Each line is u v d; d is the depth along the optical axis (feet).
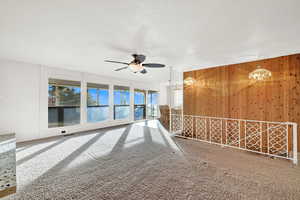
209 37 7.02
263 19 5.43
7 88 10.99
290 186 5.80
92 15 5.24
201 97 13.65
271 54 9.41
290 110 9.47
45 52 9.27
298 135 9.21
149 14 5.18
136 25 5.94
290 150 9.43
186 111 14.70
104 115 18.17
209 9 4.85
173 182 6.09
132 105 22.12
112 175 6.64
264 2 4.48
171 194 5.31
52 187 5.73
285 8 4.75
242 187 5.74
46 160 8.21
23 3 4.53
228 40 7.32
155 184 5.95
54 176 6.53
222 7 4.74
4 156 6.46
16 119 11.41
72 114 14.96
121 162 8.05
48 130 13.14
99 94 17.58
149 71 15.46
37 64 12.42
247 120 10.23
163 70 14.76
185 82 13.48
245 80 11.27
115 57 10.30
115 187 5.74
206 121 13.25
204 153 9.50
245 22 5.66
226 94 12.17
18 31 6.45
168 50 8.76
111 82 18.98
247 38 7.09
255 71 9.59
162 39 7.23
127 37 7.05
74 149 10.05
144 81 23.99
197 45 8.02
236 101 11.66
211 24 5.84
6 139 9.59
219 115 12.50
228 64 11.99
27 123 11.95
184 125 14.87
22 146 10.53
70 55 9.87
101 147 10.53
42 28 6.19
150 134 14.64
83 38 7.16
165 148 10.45
